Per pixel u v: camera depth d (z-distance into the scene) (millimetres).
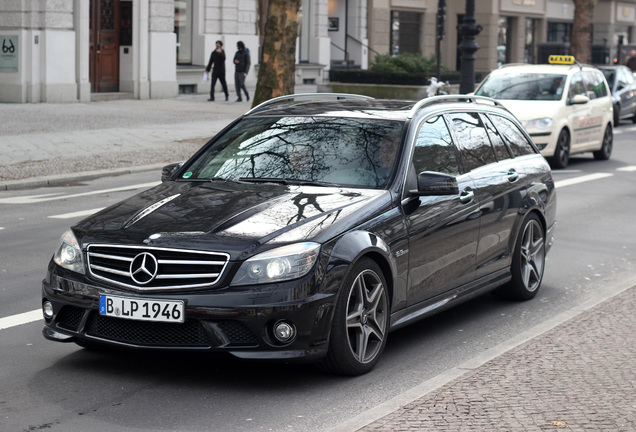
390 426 4992
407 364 6672
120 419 5473
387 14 45469
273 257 5797
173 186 7070
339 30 44031
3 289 8820
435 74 38562
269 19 21922
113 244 6012
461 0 49750
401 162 6926
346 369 6191
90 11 31125
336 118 7445
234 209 6293
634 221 13211
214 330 5758
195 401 5793
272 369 6430
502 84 19984
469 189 7559
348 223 6215
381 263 6477
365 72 38031
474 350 7070
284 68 22000
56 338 6250
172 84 33156
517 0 52344
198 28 35250
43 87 29000
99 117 25625
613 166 20000
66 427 5340
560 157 19203
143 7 31906
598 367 6012
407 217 6723
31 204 14070
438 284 7160
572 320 7250
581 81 20375
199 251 5809
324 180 6879
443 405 5309
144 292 5848
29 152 19078
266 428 5348
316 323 5863
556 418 5102
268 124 7621
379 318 6488
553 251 11109
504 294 8617
